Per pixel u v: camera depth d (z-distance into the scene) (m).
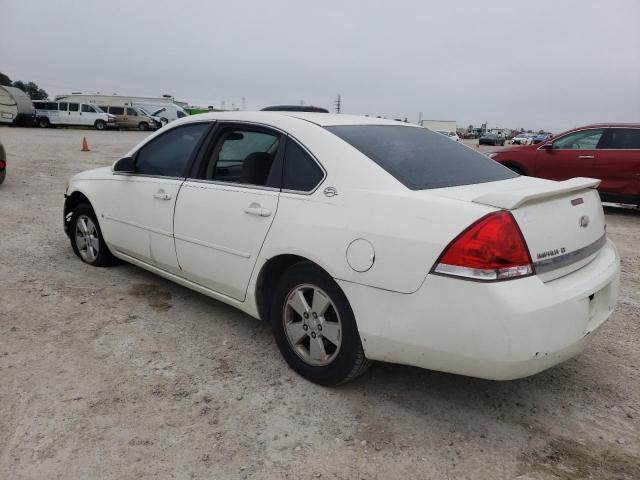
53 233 6.44
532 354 2.42
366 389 3.13
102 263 5.04
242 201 3.39
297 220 3.04
